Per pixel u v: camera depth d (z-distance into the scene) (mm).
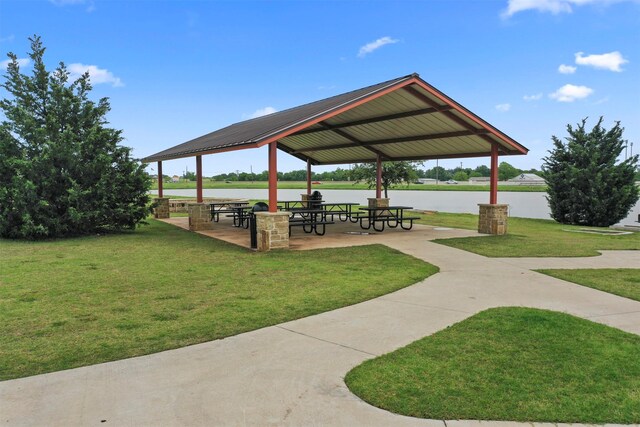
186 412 2668
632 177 17250
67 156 10922
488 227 12289
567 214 18328
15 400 2814
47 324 4406
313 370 3297
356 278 6590
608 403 2797
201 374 3227
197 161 13078
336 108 8984
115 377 3174
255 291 5801
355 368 3322
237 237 11500
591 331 4160
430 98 10352
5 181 10852
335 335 4098
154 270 7145
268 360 3498
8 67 11172
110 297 5473
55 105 11523
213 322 4488
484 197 37500
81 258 8273
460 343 3848
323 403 2785
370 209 13602
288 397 2867
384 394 2902
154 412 2664
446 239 10977
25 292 5691
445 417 2619
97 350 3713
